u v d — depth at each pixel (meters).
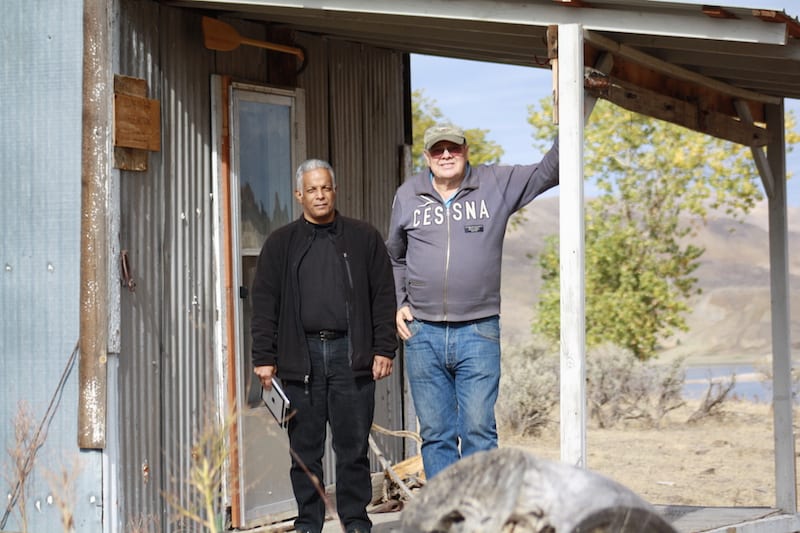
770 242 9.08
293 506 8.18
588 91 6.64
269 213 8.16
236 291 7.74
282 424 6.65
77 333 6.84
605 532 3.95
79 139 6.86
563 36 6.42
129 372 6.93
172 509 7.20
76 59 6.88
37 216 6.94
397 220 6.98
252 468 7.82
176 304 7.29
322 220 6.83
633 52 7.21
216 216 7.62
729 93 8.65
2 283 7.01
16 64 7.00
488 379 6.82
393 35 8.24
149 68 7.12
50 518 6.87
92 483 6.78
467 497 4.13
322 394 6.80
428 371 6.92
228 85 7.70
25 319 6.96
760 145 9.00
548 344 20.48
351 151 9.05
